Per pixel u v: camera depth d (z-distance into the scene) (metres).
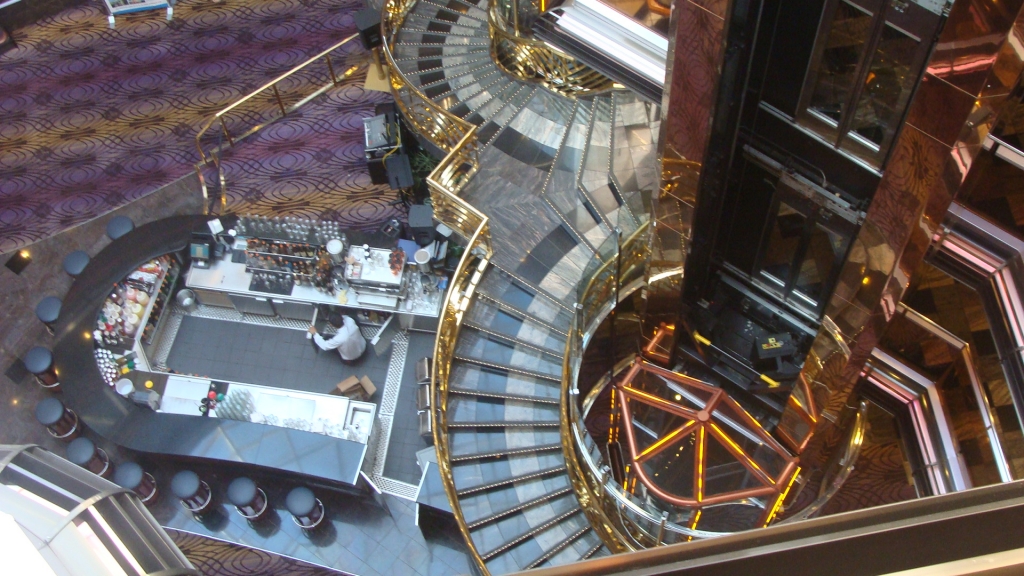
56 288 15.70
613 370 14.41
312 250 15.01
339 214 16.34
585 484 11.48
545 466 12.04
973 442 11.20
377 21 16.66
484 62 15.82
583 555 11.59
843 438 12.83
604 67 10.24
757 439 13.38
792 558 1.48
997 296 9.30
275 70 17.78
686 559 1.52
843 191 9.73
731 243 12.01
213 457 13.68
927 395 11.99
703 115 9.04
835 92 8.62
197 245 15.28
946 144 7.07
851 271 9.32
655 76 9.83
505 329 12.88
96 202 16.45
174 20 18.31
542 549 11.62
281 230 15.07
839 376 11.13
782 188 10.34
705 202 10.80
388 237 15.32
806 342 12.74
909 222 8.05
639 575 1.52
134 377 14.38
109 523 3.05
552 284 13.08
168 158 16.91
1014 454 10.30
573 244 13.38
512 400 12.45
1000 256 9.06
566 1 10.23
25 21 18.23
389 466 14.40
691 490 14.20
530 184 13.91
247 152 17.02
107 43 18.12
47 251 15.97
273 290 15.18
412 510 13.86
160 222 15.59
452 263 14.99
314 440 13.80
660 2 10.02
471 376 12.63
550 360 12.66
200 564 13.54
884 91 8.12
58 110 17.45
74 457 13.49
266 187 16.67
